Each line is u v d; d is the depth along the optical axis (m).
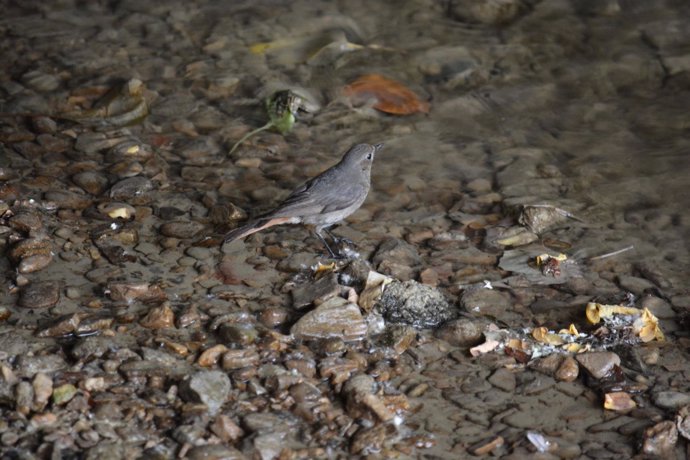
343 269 11.24
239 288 10.89
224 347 9.52
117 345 9.55
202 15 18.08
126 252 11.41
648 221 12.65
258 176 13.37
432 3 18.53
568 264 11.69
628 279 11.41
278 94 14.82
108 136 14.03
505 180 13.57
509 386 9.53
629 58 16.80
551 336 10.20
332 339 9.88
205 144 14.08
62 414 8.53
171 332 9.97
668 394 9.33
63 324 9.74
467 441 8.72
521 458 8.54
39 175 12.84
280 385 9.11
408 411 9.11
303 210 11.27
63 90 15.28
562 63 16.78
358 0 18.61
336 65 16.56
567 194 13.25
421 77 16.34
